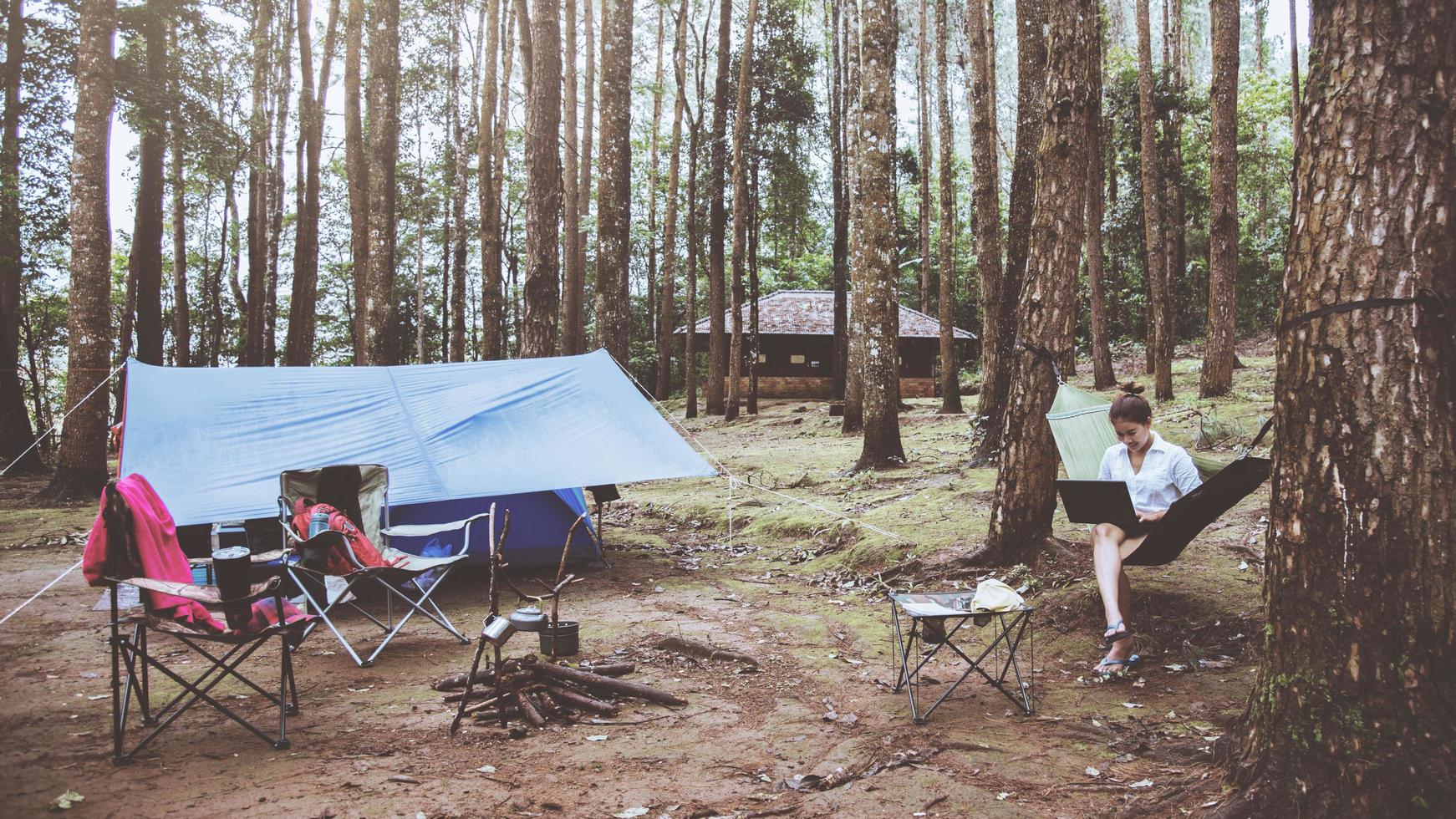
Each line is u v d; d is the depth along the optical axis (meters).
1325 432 2.48
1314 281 2.53
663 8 30.62
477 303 43.38
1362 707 2.38
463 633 5.47
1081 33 5.58
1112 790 2.99
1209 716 3.62
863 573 6.64
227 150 18.56
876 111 11.05
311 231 22.08
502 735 3.62
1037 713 3.81
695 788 3.10
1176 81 24.91
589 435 7.56
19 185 16.39
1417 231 2.40
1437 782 2.26
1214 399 13.41
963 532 7.05
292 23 24.69
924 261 24.02
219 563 3.50
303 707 4.02
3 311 15.74
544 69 12.12
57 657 4.92
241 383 7.45
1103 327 16.98
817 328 28.59
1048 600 5.21
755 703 4.07
